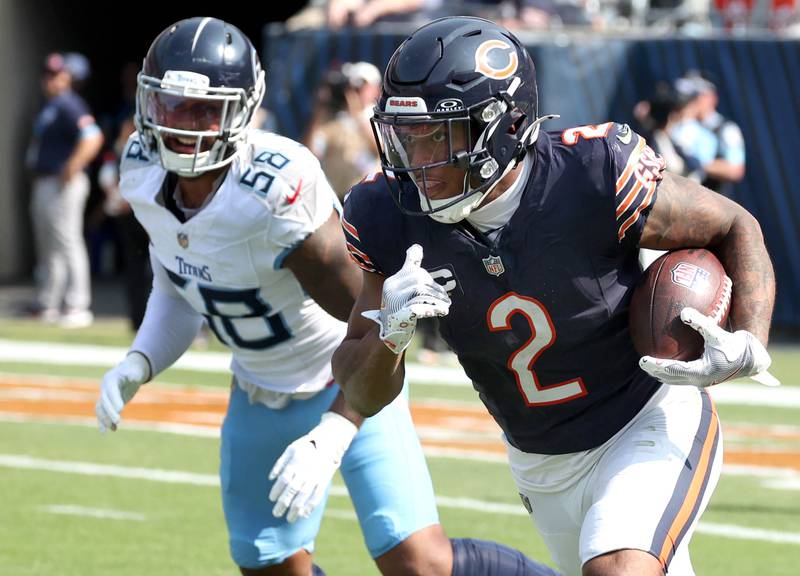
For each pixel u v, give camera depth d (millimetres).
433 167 10070
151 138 12281
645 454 10602
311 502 10695
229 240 12258
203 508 20234
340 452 10922
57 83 39844
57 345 37469
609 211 10312
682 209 10539
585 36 39531
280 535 13266
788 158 39906
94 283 56250
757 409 29609
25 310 44281
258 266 12367
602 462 11062
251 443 13320
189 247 12508
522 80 10242
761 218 40156
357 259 10906
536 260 10383
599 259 10453
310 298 12820
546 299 10492
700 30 43969
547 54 39062
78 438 25375
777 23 44438
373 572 16891
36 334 39688
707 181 32625
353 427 11008
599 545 9898
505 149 10148
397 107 10086
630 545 9852
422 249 10383
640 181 10320
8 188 56688
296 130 41312
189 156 11969
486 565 12242
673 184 10602
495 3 42844
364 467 12398
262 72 12625
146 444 24922
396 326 9977
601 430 11047
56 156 40562
